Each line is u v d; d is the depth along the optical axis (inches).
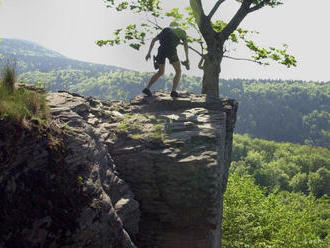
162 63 377.1
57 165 172.6
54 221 159.2
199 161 239.6
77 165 184.7
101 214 178.4
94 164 197.3
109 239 181.6
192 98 384.5
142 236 245.9
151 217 243.9
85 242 168.2
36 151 165.5
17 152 156.8
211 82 606.2
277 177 4195.4
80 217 168.1
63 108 223.5
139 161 247.8
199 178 237.1
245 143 6294.3
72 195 171.0
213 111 349.7
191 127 295.6
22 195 153.6
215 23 765.3
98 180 191.9
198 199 236.4
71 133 195.0
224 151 359.3
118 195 221.8
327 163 4948.3
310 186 3973.9
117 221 188.5
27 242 149.5
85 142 198.5
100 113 297.9
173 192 238.2
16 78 193.2
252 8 612.1
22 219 149.9
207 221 237.3
